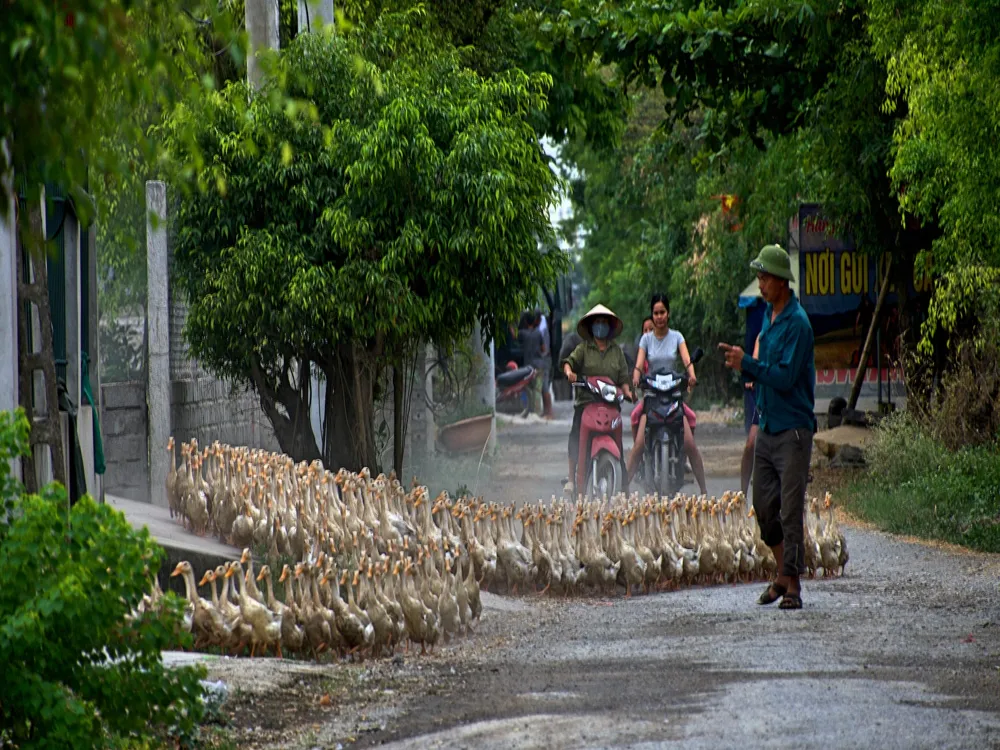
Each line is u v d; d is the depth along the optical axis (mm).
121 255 52781
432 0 78062
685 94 75812
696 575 43031
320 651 31234
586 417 57406
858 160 76125
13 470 31797
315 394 58094
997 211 55312
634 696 26188
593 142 104062
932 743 22000
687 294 142625
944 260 65062
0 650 19422
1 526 20688
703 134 85438
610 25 73688
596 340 59344
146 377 53219
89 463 41719
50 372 34031
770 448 38344
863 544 53375
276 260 49500
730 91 77875
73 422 38531
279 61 21062
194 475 45031
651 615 37625
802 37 71688
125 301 53188
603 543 41469
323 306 48875
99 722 20906
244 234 50250
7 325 31891
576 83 97125
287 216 50500
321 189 50375
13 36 17078
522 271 52188
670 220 142875
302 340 50969
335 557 38188
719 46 71812
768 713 24203
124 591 20969
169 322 53688
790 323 37812
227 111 49688
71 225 39469
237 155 49781
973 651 30672
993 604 38344
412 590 33062
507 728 23828
